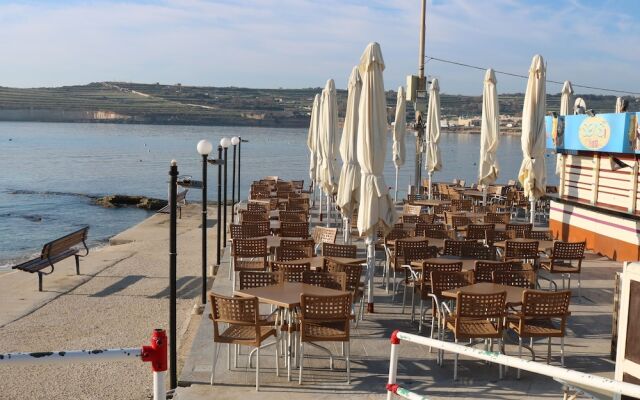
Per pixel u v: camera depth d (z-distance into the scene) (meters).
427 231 11.55
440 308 7.48
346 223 11.75
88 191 36.84
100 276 13.78
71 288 12.66
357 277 8.28
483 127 16.34
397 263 9.70
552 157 76.44
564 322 6.72
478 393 6.18
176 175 6.78
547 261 10.43
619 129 13.17
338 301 6.32
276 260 9.36
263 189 21.61
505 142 128.75
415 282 8.50
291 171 51.16
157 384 3.25
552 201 16.39
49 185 39.66
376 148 8.81
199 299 10.73
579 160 15.39
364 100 8.86
